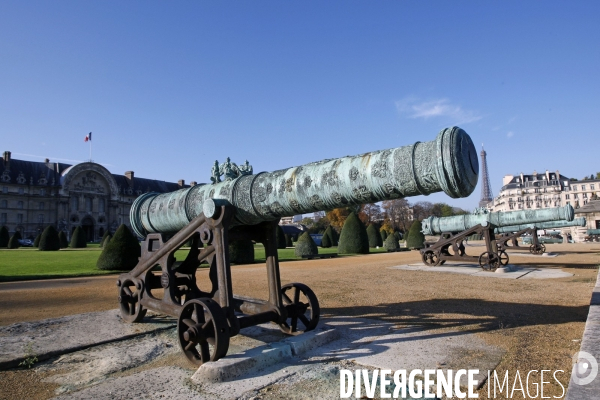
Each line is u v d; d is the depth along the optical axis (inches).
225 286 182.5
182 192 240.4
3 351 188.4
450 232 627.8
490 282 440.5
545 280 450.6
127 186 3663.9
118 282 261.3
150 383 150.9
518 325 235.1
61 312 305.7
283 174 190.2
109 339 211.5
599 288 289.0
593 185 3649.1
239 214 201.8
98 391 143.7
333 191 170.6
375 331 223.9
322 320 255.8
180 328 175.8
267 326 237.1
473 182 146.9
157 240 248.4
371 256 1045.2
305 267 704.4
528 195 3806.6
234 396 135.6
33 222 3021.7
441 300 328.2
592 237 1702.8
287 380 149.2
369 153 167.0
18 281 527.5
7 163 3038.9
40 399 141.8
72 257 1006.4
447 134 145.3
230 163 224.2
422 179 148.6
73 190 3132.4
